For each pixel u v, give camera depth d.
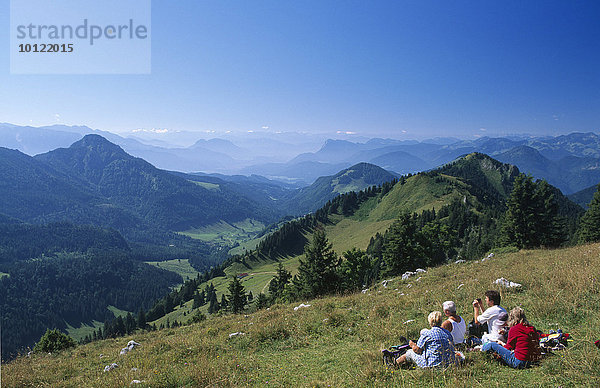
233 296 59.12
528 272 14.58
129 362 12.62
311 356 9.81
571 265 14.31
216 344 12.96
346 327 12.12
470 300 12.02
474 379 6.04
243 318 20.77
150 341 17.86
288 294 48.00
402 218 47.53
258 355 10.91
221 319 23.08
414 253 45.78
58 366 14.30
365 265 49.44
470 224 121.69
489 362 6.88
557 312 9.18
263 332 12.87
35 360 17.41
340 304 16.61
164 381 9.02
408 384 6.35
